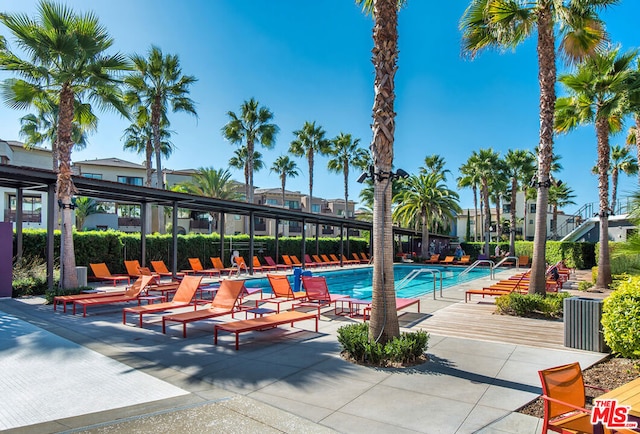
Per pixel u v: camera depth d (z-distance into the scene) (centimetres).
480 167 3541
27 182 1266
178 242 2108
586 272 2444
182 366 528
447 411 384
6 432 340
